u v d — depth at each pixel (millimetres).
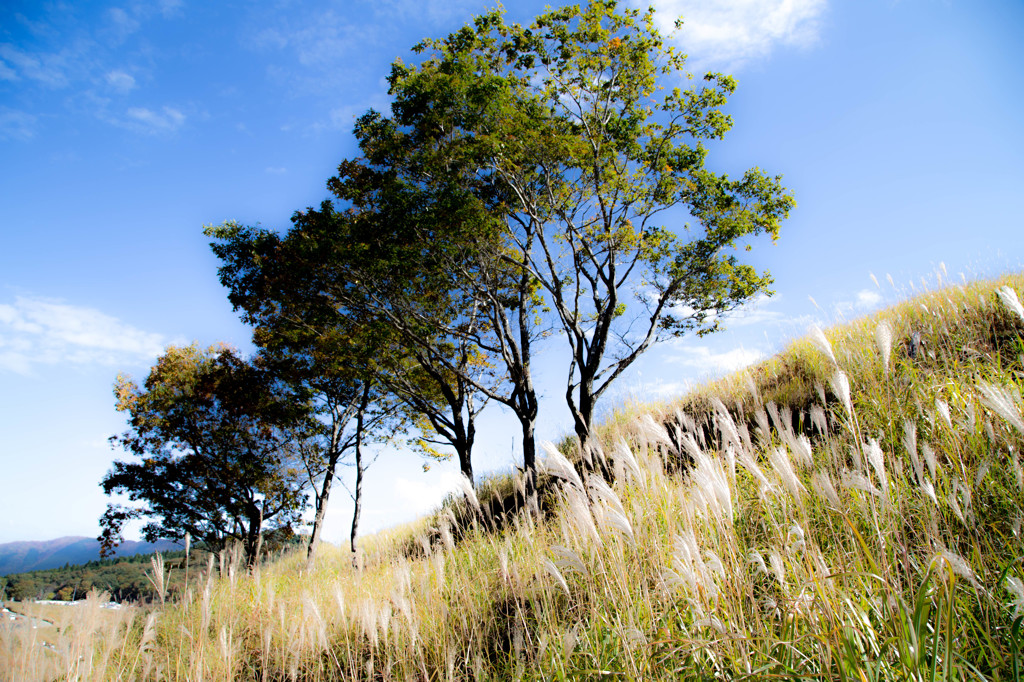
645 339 12492
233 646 5770
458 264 11844
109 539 16391
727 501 2508
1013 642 1810
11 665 4316
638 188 12656
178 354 18031
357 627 5484
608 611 3303
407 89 10977
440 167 11258
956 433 3398
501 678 3812
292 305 13164
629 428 9234
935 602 2256
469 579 5703
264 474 16750
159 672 5156
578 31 12266
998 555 2436
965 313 5941
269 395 16531
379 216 11328
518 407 12961
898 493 2768
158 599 6406
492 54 12820
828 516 3266
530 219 13531
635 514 3799
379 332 12109
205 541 17141
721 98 12391
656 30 12406
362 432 16141
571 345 12656
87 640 4891
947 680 1791
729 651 2316
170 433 17234
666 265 12492
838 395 2605
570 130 12500
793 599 2248
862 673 1877
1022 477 2688
